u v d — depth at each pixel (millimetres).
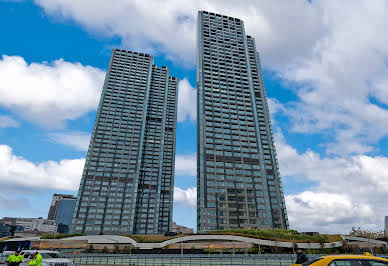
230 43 155000
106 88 152250
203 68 140875
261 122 132750
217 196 105125
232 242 73750
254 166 116625
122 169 131750
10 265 15289
